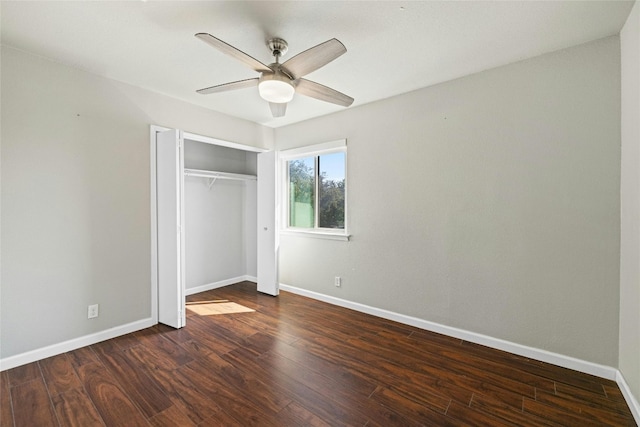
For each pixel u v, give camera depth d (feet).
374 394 6.20
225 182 14.85
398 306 10.08
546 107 7.34
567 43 6.88
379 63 7.84
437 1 5.53
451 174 8.86
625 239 6.17
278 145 13.89
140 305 9.41
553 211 7.29
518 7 5.67
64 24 6.22
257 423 5.38
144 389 6.31
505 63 7.84
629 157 5.94
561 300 7.23
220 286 14.52
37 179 7.48
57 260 7.80
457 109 8.71
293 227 13.87
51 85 7.68
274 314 10.75
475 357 7.69
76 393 6.16
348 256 11.37
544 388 6.38
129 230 9.14
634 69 5.66
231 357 7.67
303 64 6.00
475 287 8.50
